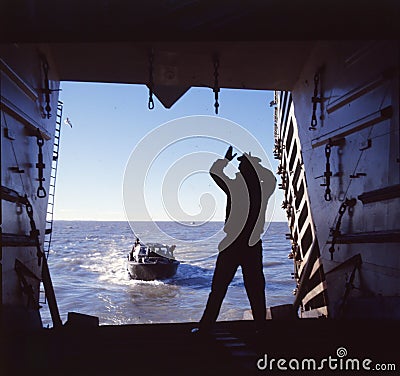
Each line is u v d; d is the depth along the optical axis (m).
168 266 26.83
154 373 2.89
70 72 6.73
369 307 4.04
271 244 56.31
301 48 6.18
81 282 26.52
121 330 4.14
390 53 3.85
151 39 2.84
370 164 4.34
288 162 8.82
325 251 6.02
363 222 4.55
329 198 5.81
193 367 3.00
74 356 3.22
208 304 3.79
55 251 51.94
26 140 4.62
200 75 7.00
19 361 2.92
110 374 2.88
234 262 3.74
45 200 5.77
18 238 4.14
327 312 5.99
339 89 5.22
